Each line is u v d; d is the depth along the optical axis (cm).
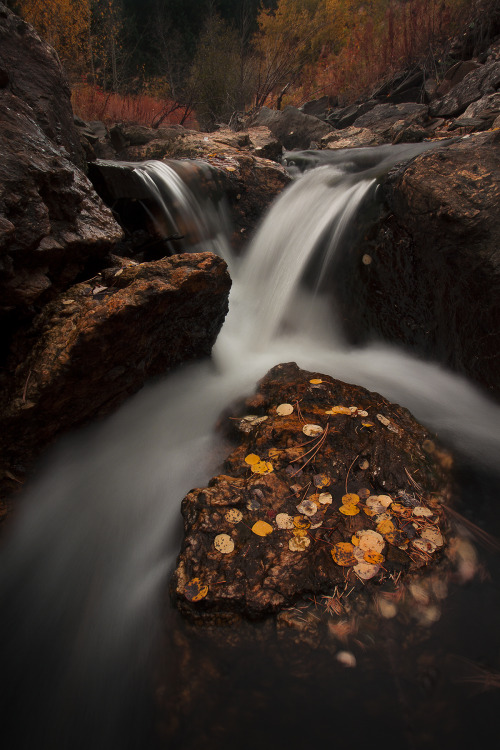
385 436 116
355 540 94
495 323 139
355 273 178
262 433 118
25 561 103
